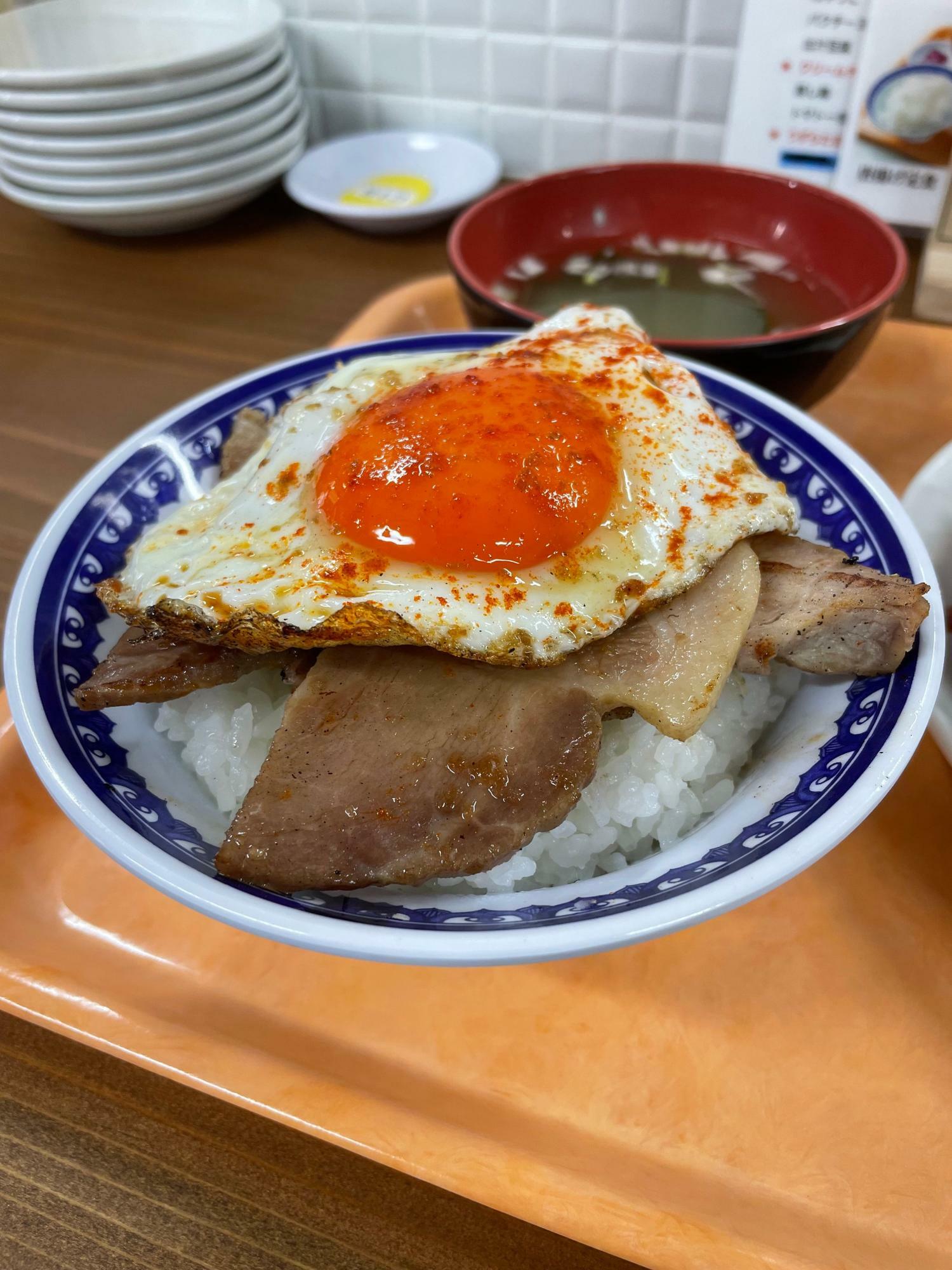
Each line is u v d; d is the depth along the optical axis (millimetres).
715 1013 157
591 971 163
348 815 148
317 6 421
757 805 153
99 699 163
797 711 178
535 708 158
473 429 161
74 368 332
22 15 437
